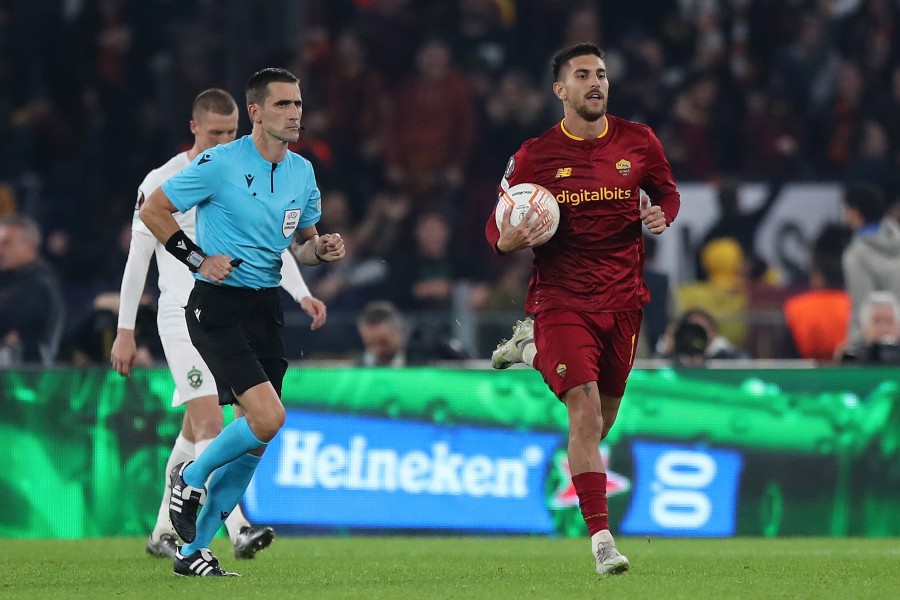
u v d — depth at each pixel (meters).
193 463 19.02
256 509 28.64
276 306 19.33
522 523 28.69
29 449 28.61
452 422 28.88
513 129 54.56
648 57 55.97
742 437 28.94
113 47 57.56
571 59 19.36
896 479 28.91
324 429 28.81
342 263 47.38
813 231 46.94
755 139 54.53
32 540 27.78
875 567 20.72
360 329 38.94
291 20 57.66
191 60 55.47
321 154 46.59
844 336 38.84
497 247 19.09
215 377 19.19
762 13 58.00
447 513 28.73
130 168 54.38
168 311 23.03
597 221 19.34
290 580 18.64
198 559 19.33
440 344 35.03
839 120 55.94
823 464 28.92
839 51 57.69
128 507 28.61
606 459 28.86
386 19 57.50
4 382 28.67
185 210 18.58
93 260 50.28
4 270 36.03
